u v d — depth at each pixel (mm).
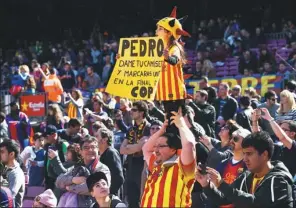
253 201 7938
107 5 45812
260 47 32438
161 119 15367
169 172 8008
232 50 33406
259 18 38781
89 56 35938
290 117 14414
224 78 27266
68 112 20844
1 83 36844
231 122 11883
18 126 20922
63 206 11367
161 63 9234
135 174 13336
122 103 17781
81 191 11273
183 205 7930
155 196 7965
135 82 9336
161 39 9273
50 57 37781
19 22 45906
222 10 44156
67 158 13109
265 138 8203
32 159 15672
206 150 10328
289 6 41750
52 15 45844
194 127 10758
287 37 35031
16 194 12109
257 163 8203
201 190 10109
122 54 9477
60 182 11492
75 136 15234
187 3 44875
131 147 12945
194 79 28625
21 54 39375
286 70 26859
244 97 16453
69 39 41812
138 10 45719
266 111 10602
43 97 22266
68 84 30688
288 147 10547
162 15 45062
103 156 12445
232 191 7930
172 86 9281
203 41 34781
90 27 45938
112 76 9500
